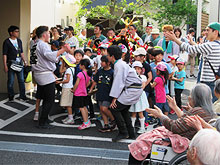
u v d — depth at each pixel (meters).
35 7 12.48
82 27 13.47
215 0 17.03
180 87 8.09
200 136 2.53
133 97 5.97
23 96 9.13
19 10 9.82
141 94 6.16
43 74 6.71
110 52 6.02
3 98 9.32
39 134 6.43
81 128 6.83
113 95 5.96
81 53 7.57
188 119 3.69
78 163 5.06
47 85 6.76
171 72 7.42
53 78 6.83
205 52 6.21
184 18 17.02
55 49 9.23
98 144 5.95
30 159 5.16
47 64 6.72
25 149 5.58
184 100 9.97
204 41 7.66
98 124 7.30
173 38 6.24
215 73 6.27
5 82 10.09
